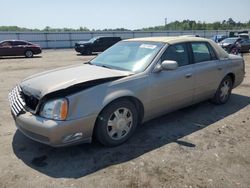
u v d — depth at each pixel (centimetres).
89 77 381
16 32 3806
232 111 564
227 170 340
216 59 560
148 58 441
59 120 337
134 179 320
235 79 620
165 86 441
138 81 405
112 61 472
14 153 382
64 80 376
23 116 359
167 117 524
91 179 321
